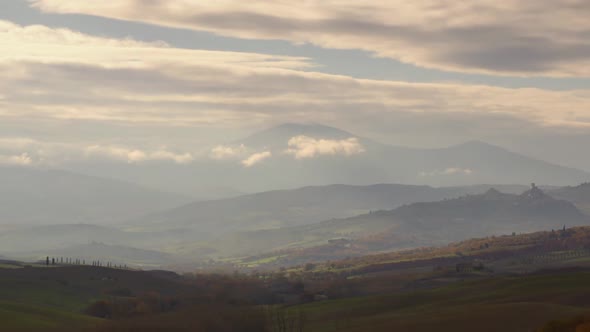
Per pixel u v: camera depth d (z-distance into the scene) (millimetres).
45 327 179750
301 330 187125
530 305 177500
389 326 175375
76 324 186750
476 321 166000
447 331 159875
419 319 180250
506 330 153500
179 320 186750
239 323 186500
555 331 143625
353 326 186750
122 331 176625
